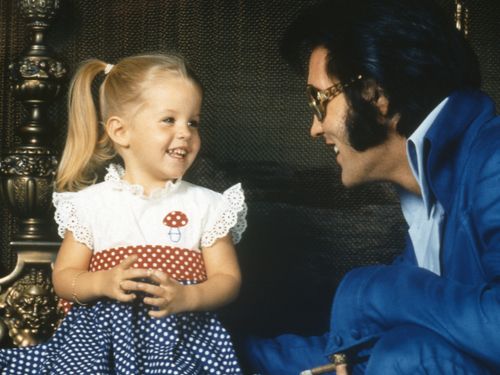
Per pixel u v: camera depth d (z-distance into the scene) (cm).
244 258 310
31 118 282
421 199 224
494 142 195
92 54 309
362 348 204
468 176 197
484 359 180
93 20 309
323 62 211
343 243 310
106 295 229
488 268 184
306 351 239
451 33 208
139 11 310
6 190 278
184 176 308
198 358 234
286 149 311
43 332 283
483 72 311
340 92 209
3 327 281
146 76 249
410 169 216
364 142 209
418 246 223
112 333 234
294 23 217
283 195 311
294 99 311
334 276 310
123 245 245
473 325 178
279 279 310
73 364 225
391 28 204
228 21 311
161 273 225
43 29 282
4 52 308
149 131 246
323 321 309
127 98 250
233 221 253
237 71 311
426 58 203
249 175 311
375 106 206
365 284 198
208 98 311
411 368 181
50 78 279
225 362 235
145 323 236
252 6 311
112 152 267
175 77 249
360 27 206
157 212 248
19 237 280
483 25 310
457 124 201
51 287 283
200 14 311
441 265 207
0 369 230
